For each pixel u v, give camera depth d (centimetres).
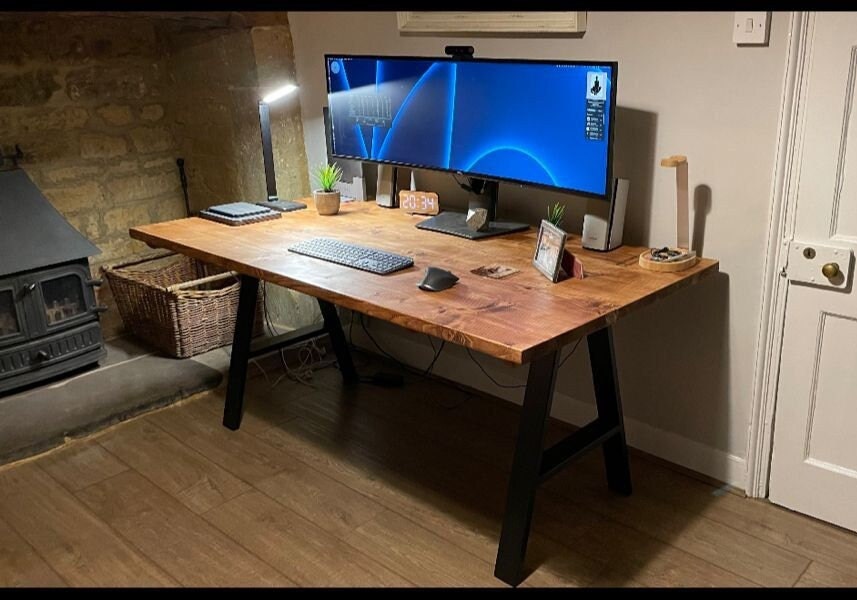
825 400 224
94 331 335
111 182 376
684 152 234
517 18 259
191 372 333
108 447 283
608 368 231
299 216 298
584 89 221
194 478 262
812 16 199
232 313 359
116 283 362
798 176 212
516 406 308
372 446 280
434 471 264
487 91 246
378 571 215
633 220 251
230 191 374
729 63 218
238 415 293
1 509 247
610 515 238
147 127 383
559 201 266
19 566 221
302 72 345
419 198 293
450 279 212
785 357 228
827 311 216
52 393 314
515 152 246
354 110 293
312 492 253
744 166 223
